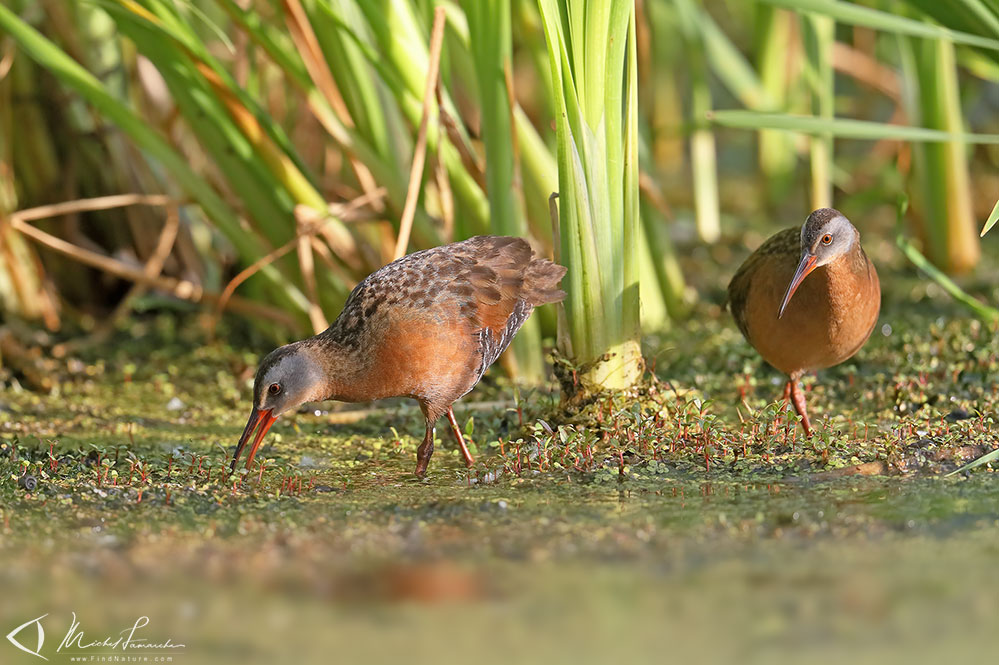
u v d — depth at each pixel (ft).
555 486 32.01
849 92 74.95
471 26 38.04
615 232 34.78
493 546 27.04
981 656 21.07
